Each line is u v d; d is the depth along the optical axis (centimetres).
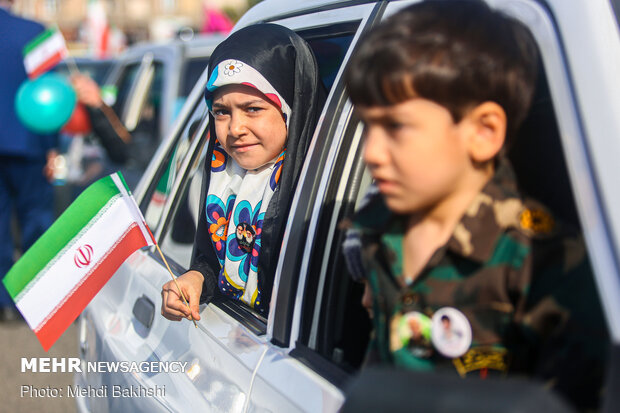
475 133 109
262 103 183
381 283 121
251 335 167
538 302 104
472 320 109
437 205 114
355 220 127
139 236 197
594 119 108
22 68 466
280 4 219
